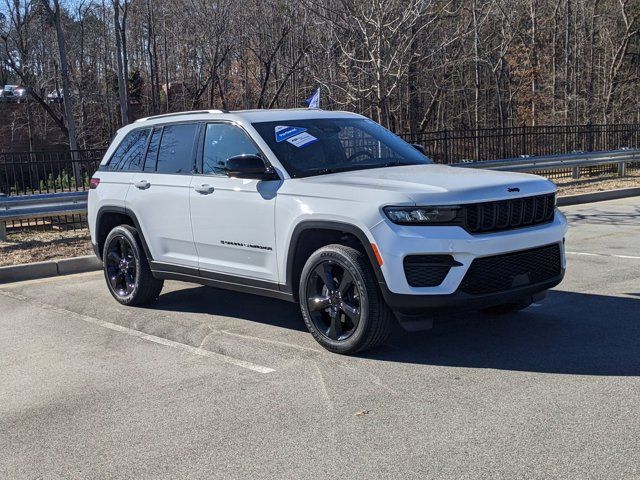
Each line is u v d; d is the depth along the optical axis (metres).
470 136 17.89
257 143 6.10
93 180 7.96
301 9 28.67
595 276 8.10
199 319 6.93
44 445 4.20
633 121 39.03
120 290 7.71
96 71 43.16
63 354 6.02
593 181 18.97
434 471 3.62
